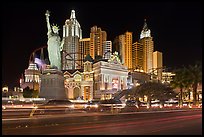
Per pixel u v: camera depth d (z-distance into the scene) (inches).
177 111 2524.6
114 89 7667.3
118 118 1779.0
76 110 2878.9
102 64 7805.1
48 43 4298.7
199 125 1232.8
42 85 4202.8
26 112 2464.3
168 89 2977.4
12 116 1966.0
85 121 1542.8
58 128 1147.3
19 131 1042.7
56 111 2699.3
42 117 1918.1
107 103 3501.5
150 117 1830.7
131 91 4111.7
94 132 999.6
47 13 4338.1
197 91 940.6
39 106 3031.5
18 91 6643.7
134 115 2116.1
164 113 2313.0
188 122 1385.3
